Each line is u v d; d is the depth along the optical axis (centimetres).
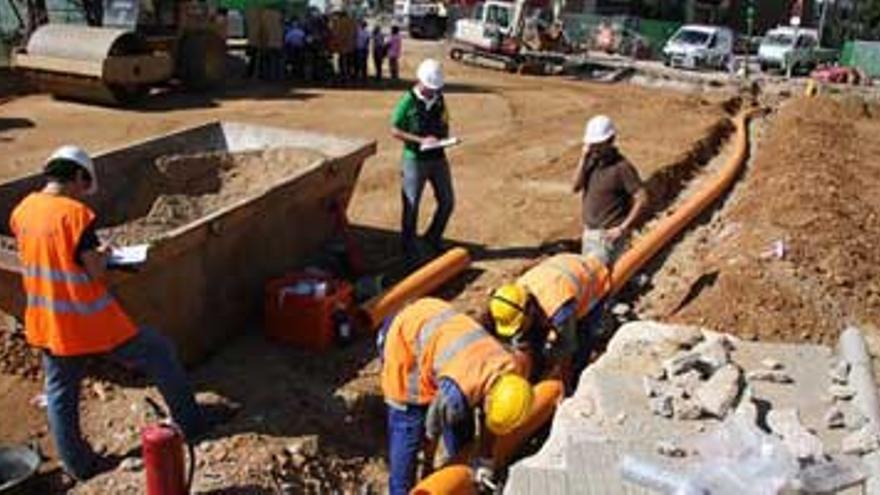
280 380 689
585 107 2167
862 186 1335
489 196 1210
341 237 875
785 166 1362
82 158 545
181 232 642
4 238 602
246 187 867
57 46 1830
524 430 580
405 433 516
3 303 605
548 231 1066
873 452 401
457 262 887
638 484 369
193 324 691
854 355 493
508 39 3102
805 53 3725
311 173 795
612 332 790
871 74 3888
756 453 375
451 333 491
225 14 2334
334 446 625
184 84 2103
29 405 646
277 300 737
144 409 632
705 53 3522
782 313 824
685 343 513
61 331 532
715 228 1143
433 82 870
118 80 1822
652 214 1191
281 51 2348
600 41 4138
